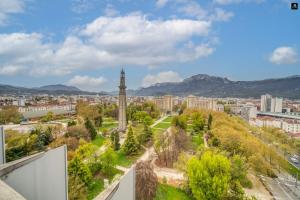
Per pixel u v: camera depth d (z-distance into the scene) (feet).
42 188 36.27
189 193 181.98
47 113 533.14
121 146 293.23
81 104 594.65
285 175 284.41
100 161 216.95
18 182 31.58
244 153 265.13
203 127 439.22
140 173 151.12
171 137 275.80
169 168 239.71
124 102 405.80
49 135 274.16
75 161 170.40
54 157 39.27
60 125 366.22
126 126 411.54
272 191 225.15
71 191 147.33
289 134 529.04
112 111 586.86
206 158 167.12
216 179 156.15
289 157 388.98
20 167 31.91
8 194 24.63
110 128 438.81
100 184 188.55
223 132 312.09
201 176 159.74
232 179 178.29
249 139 298.97
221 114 511.81
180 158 223.10
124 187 42.45
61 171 41.19
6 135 251.39
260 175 257.75
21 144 217.77
